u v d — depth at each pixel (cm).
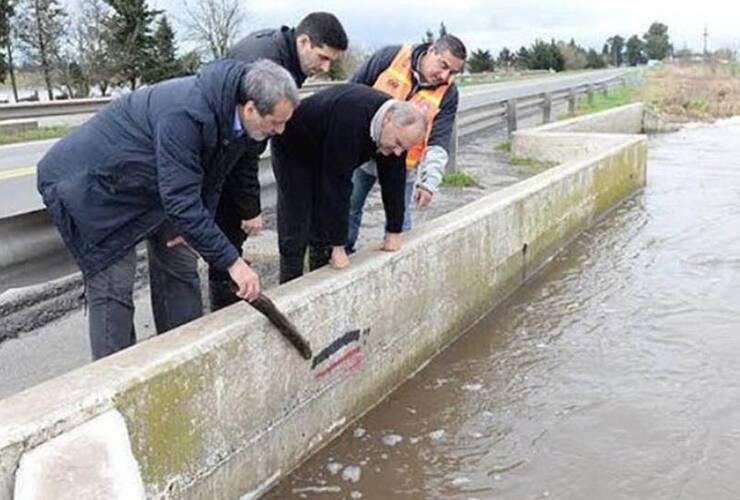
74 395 273
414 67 498
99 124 339
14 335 469
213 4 3706
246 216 423
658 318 602
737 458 406
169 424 304
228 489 340
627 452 413
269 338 358
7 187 890
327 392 411
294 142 425
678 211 973
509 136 1334
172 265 395
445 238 527
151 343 319
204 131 320
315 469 393
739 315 605
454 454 412
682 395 474
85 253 351
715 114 2641
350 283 420
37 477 241
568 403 466
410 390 484
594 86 2394
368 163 495
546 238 737
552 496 376
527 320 602
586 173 850
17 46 3253
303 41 401
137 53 3547
